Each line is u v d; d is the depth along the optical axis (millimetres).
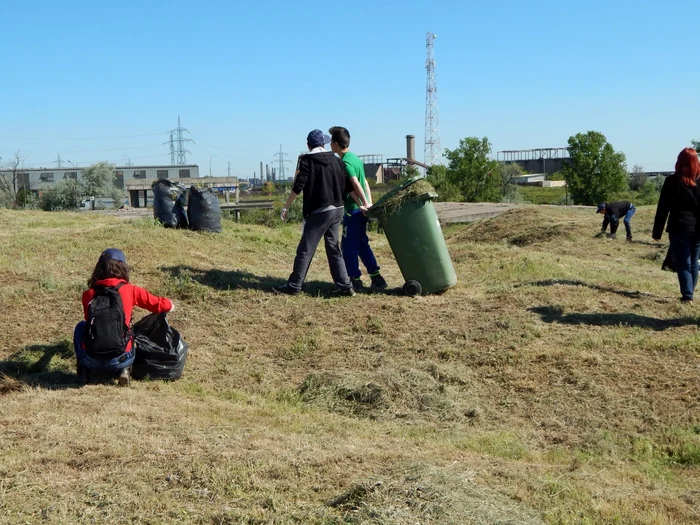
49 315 8062
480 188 56938
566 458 5141
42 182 70375
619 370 6598
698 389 6133
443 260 9070
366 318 8180
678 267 8531
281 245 13086
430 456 4719
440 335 7684
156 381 6453
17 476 4004
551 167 111625
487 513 3680
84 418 5090
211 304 8656
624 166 55031
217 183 38781
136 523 3559
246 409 5785
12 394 5883
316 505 3768
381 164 93000
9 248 10469
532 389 6402
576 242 17969
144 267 9766
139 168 79625
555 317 8148
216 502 3787
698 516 4086
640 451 5324
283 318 8258
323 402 6195
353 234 9320
